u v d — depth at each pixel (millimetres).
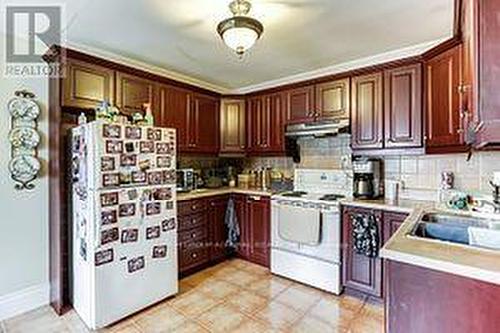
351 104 3051
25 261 2506
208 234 3467
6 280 2414
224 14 2164
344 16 2213
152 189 2492
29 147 2512
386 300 1187
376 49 2865
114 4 2033
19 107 2457
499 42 970
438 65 2383
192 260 3260
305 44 2738
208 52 2928
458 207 2275
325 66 3354
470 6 1075
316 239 2879
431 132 2482
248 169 4297
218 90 4160
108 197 2207
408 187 2938
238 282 3049
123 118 2488
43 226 2600
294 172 3654
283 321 2324
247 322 2307
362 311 2477
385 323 1194
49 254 2629
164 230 2586
